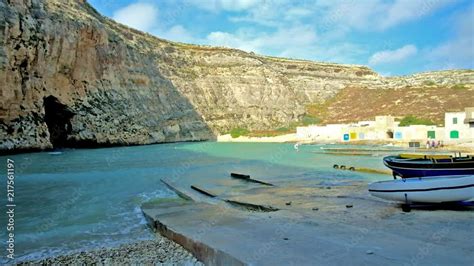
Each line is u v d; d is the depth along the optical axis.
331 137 84.50
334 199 16.80
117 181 26.19
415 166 18.16
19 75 50.56
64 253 10.91
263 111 120.06
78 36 65.19
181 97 102.62
